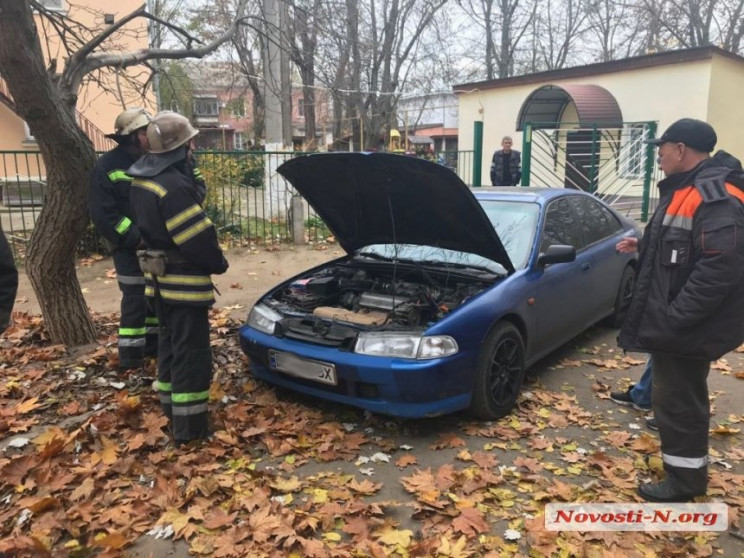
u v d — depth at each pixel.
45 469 3.17
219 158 10.14
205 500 2.99
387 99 21.47
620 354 5.27
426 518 2.92
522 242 4.49
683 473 3.05
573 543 2.74
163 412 3.81
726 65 12.31
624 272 5.76
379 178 4.03
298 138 28.95
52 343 5.17
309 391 3.91
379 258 4.96
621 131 13.44
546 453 3.59
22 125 14.46
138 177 3.29
